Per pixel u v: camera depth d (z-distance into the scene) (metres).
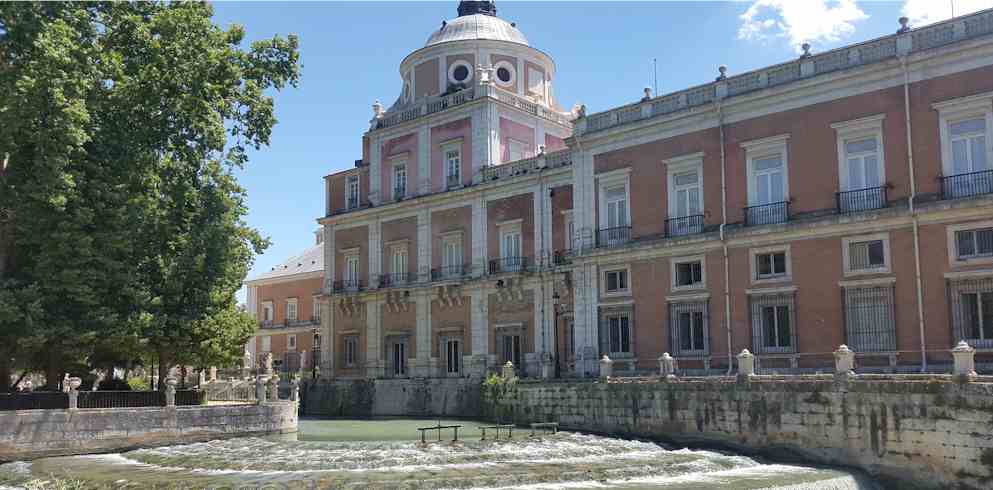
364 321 52.47
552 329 42.19
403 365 50.09
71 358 31.12
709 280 33.31
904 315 28.27
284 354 68.38
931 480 22.44
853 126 30.16
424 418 43.38
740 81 33.41
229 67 33.84
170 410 30.91
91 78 30.27
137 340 30.78
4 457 26.94
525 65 52.09
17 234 29.75
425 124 50.56
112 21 31.69
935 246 27.81
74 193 29.50
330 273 55.31
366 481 21.08
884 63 29.36
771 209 31.97
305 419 44.41
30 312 28.06
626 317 36.19
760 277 31.97
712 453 26.53
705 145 34.25
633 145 36.72
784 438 25.92
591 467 23.09
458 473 22.27
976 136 27.64
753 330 31.84
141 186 32.34
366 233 53.34
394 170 52.38
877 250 29.28
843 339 29.50
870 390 23.91
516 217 44.84
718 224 33.47
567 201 42.47
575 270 38.12
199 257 33.03
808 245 30.72
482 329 45.53
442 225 48.72
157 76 32.00
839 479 22.38
